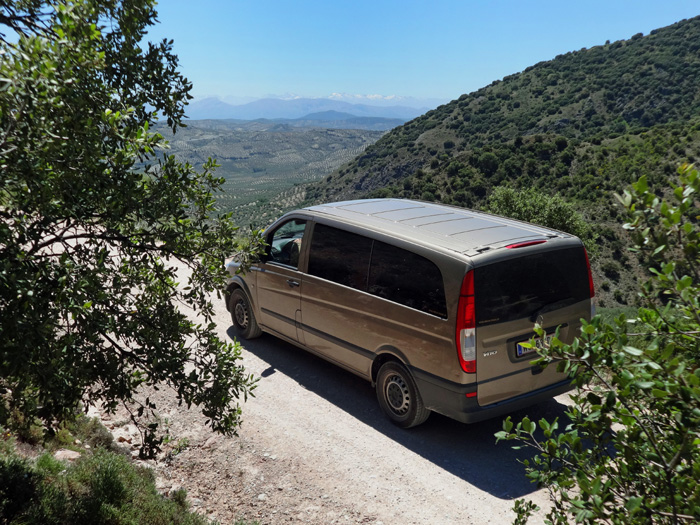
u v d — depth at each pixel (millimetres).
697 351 1852
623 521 1677
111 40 3094
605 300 66750
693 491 1582
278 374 6477
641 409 1826
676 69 180625
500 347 4723
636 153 89312
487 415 4766
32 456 4141
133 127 3004
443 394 4785
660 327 1833
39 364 2500
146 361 3223
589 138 104500
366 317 5469
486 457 4883
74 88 2369
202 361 3592
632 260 71375
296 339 6547
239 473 4629
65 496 3703
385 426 5406
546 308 4934
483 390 4699
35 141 2205
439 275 4770
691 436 1575
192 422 5348
